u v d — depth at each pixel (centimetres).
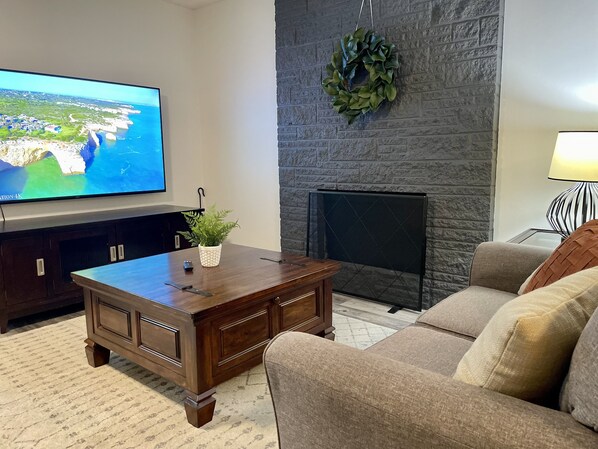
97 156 380
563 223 268
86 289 234
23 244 297
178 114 457
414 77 311
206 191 484
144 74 425
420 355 153
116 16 401
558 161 229
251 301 201
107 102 384
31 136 340
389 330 288
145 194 432
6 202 331
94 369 236
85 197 377
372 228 343
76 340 276
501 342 90
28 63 348
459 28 290
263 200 434
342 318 311
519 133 287
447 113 300
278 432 122
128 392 213
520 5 277
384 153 333
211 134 469
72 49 373
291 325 228
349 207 354
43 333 288
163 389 216
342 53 332
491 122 285
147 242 371
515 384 91
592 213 258
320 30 357
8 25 336
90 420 191
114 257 349
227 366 196
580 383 82
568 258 156
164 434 181
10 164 330
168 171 453
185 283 215
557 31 267
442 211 310
